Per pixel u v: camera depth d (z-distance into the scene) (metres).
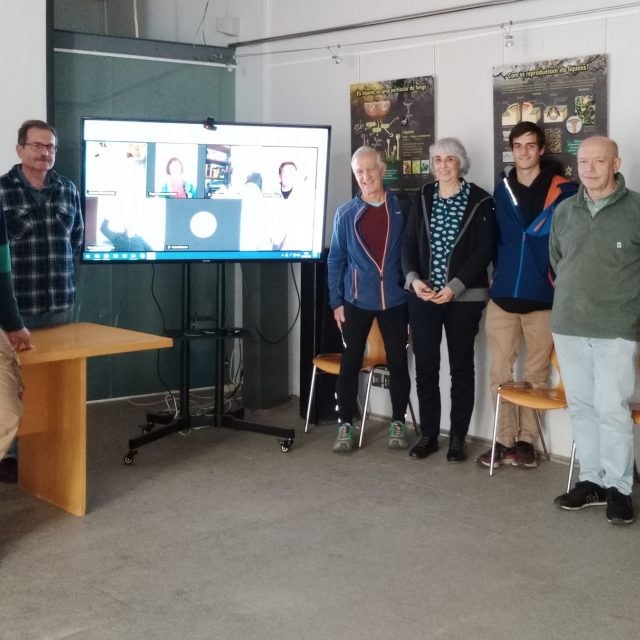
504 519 3.82
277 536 3.62
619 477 3.80
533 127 4.35
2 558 3.38
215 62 6.06
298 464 4.60
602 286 3.74
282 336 5.89
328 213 5.70
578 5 4.38
